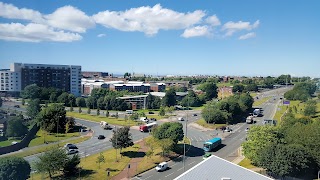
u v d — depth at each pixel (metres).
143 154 77.25
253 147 68.50
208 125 122.00
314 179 60.12
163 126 81.31
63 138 97.75
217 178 41.66
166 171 65.62
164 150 73.69
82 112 157.12
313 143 63.78
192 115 153.38
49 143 89.69
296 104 168.12
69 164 59.94
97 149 83.69
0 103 142.75
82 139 96.62
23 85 186.38
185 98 194.88
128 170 64.19
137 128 116.75
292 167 57.19
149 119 138.62
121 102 173.12
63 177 58.94
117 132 76.38
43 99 176.38
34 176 58.75
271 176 61.22
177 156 77.31
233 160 74.06
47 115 107.56
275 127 73.31
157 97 187.75
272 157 58.75
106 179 58.97
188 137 101.00
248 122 128.75
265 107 175.50
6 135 89.12
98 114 146.00
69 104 176.12
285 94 196.75
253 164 69.31
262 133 69.00
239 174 43.47
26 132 95.75
